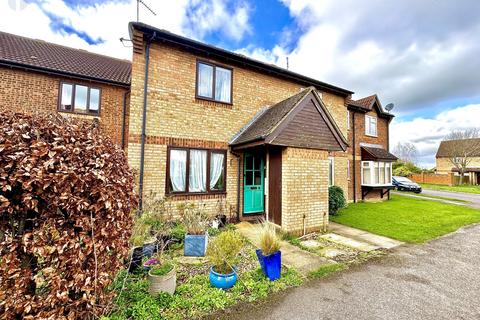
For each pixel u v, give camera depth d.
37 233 2.17
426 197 17.83
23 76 8.70
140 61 7.07
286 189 6.64
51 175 2.14
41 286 2.28
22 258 2.22
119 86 10.34
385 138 16.73
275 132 6.38
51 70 8.98
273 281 4.02
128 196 2.94
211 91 8.31
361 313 3.22
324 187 7.37
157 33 7.07
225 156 8.38
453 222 8.87
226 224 7.69
